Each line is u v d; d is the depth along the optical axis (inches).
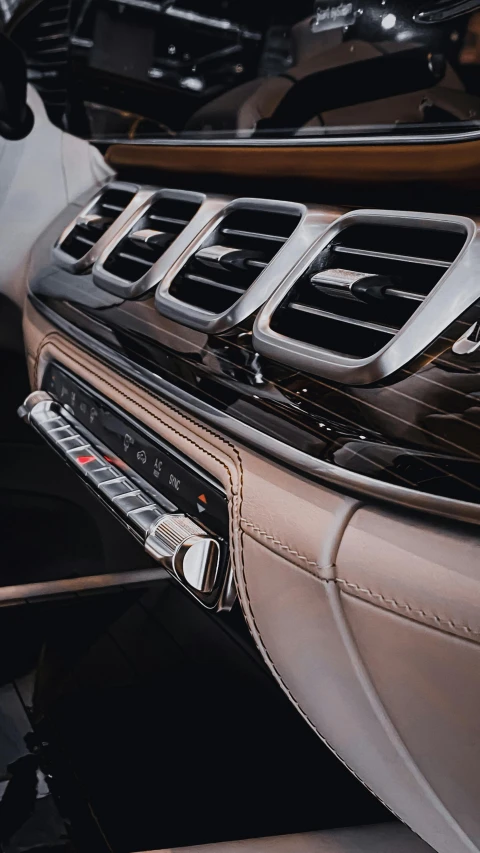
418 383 21.6
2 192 65.6
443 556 18.3
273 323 28.1
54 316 45.6
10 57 61.4
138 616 55.7
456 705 18.6
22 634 52.3
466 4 23.0
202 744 43.3
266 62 32.2
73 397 43.3
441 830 23.4
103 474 36.4
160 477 32.4
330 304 27.1
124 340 36.6
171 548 28.4
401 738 21.6
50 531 64.3
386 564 19.5
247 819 37.8
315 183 31.3
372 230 27.0
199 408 29.0
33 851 34.7
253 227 33.9
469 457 19.0
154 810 37.9
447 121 24.3
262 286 29.2
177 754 42.3
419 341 22.0
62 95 61.1
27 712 44.5
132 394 34.6
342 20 27.8
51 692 46.6
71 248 50.4
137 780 39.9
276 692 48.8
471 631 17.5
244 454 26.2
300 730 45.2
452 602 17.8
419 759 21.3
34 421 45.9
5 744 41.8
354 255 27.1
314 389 25.0
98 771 40.4
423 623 18.5
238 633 54.9
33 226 67.2
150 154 43.6
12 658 49.6
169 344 33.1
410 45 25.2
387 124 26.5
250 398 27.0
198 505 29.3
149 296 37.0
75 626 53.9
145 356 34.2
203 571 27.7
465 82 23.5
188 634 54.0
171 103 40.0
